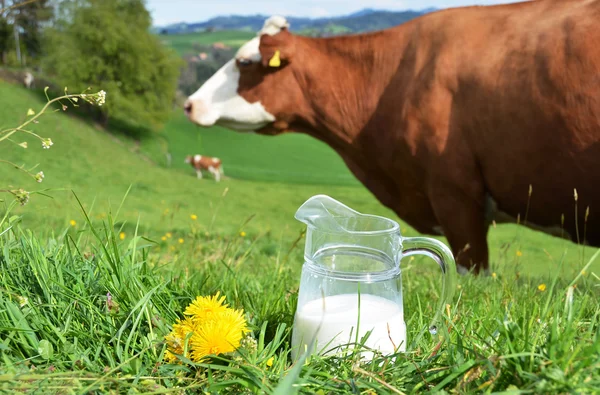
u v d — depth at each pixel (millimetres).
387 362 870
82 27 26203
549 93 2061
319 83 2762
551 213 2252
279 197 16969
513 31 2232
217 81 2920
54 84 27109
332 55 2746
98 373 835
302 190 19141
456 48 2355
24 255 1034
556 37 2074
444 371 832
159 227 5246
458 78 2332
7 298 938
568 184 2123
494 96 2219
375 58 2664
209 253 2080
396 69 2611
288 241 4301
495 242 9281
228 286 1230
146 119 26391
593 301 1228
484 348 875
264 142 27328
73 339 906
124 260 1065
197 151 25469
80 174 15102
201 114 2885
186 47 49719
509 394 737
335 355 877
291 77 2805
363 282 913
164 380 844
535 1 2279
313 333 902
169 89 27516
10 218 1092
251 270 1854
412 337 1010
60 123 19594
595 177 2059
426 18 2537
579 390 743
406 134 2500
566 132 2051
